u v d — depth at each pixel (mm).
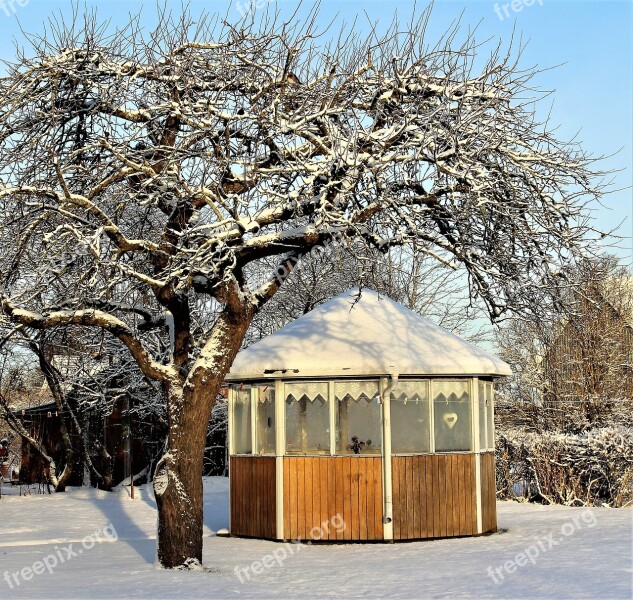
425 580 11445
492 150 13391
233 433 17422
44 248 13609
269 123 12727
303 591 10797
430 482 16016
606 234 13969
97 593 10742
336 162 12398
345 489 15859
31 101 12844
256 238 12867
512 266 14031
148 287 15180
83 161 13750
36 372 36906
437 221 14195
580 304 17516
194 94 13695
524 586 10586
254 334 30859
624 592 9797
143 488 29094
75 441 33031
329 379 16078
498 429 29547
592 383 31047
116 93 13281
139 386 28453
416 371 15727
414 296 33969
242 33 13289
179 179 12531
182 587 11133
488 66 13781
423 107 13117
